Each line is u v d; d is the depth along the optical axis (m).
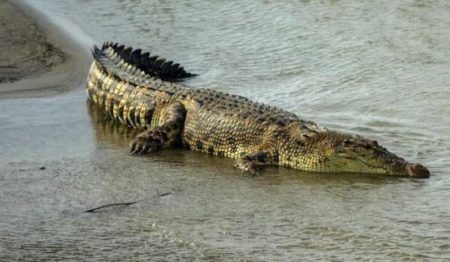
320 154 32.94
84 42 55.41
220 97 37.62
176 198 30.03
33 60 51.31
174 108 37.56
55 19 60.47
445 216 27.58
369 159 32.47
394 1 58.66
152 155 35.69
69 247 25.92
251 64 50.09
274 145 34.16
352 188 30.80
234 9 61.09
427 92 42.03
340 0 59.97
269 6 60.56
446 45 49.78
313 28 55.12
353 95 42.59
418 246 25.09
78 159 34.97
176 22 59.72
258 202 29.44
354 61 48.25
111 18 61.38
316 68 48.25
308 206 28.91
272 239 26.02
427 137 36.12
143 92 39.59
